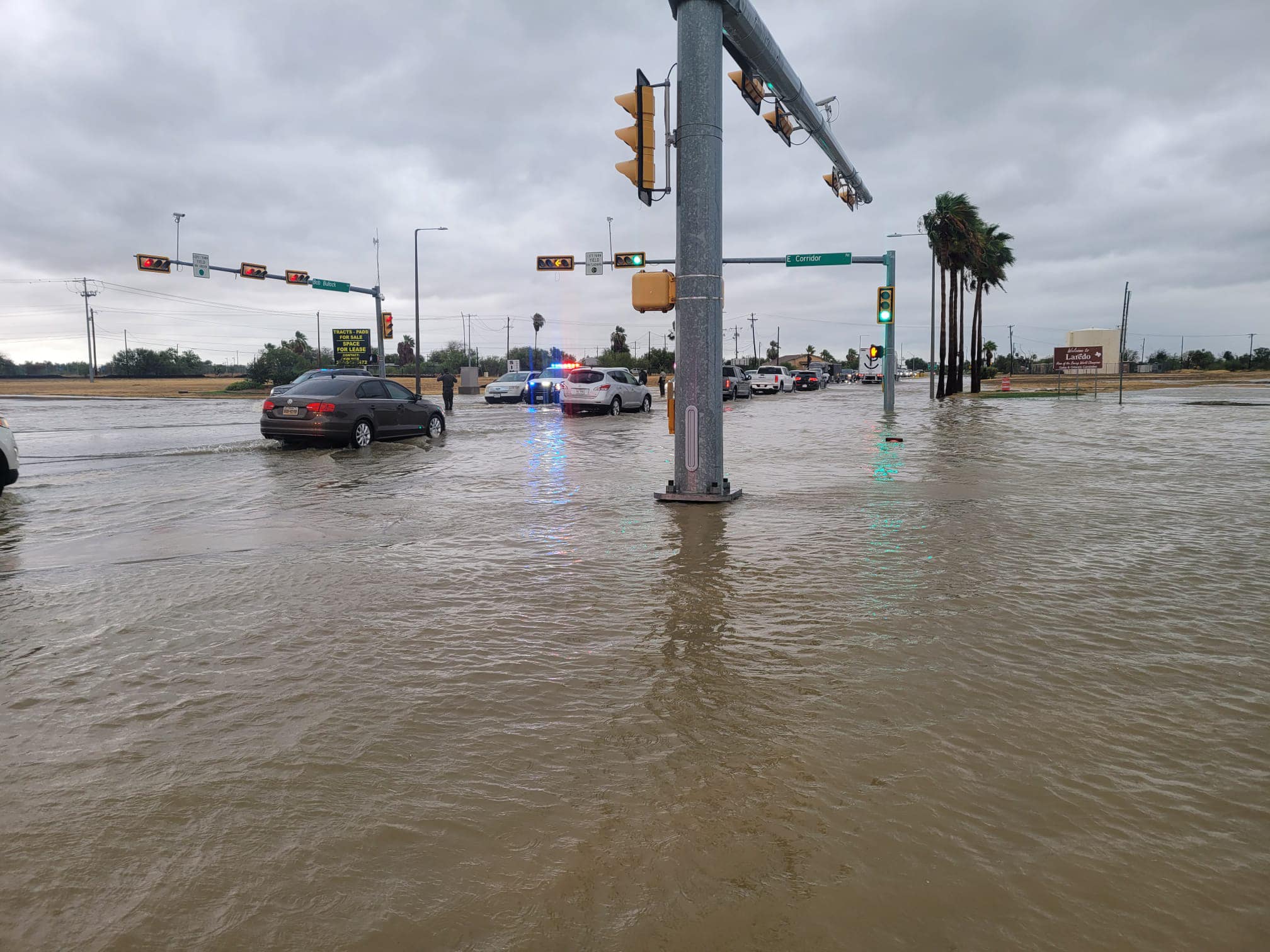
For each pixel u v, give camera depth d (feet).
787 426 74.79
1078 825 8.95
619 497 33.53
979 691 12.76
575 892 7.88
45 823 9.17
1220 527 26.30
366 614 17.21
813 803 9.44
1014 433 66.18
